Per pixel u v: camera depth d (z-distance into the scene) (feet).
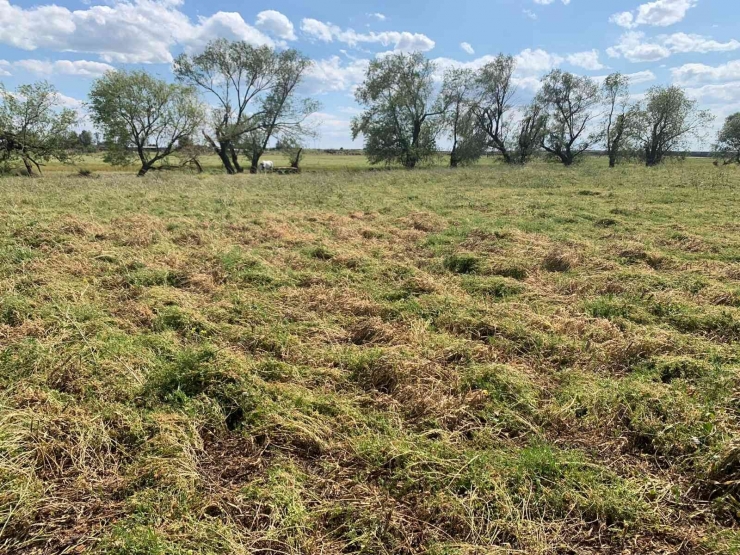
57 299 19.27
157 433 11.22
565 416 12.08
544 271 24.29
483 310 18.61
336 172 120.26
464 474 9.89
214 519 8.90
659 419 11.64
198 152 125.18
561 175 82.99
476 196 55.31
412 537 8.74
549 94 142.82
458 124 149.38
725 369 13.46
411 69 142.31
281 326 17.39
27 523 8.78
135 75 109.29
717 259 25.94
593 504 9.16
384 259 26.91
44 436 10.82
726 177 69.26
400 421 11.95
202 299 20.29
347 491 9.78
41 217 35.40
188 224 35.45
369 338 16.98
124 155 116.16
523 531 8.71
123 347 15.02
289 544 8.45
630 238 30.99
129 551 8.04
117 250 26.99
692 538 8.54
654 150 144.87
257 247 29.35
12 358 14.02
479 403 12.72
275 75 132.87
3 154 104.58
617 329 16.63
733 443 10.09
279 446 11.16
